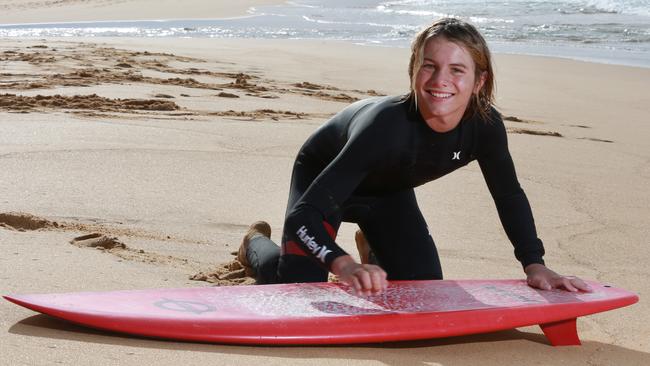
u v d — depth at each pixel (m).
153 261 3.68
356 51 15.90
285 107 8.63
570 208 5.43
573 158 7.13
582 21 21.05
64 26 21.78
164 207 4.67
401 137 2.82
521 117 9.58
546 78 12.78
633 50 16.08
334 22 22.97
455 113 2.80
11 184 4.86
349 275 2.50
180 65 12.25
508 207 3.10
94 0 29.83
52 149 5.75
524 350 2.85
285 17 24.50
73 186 4.91
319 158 3.27
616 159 7.20
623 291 3.02
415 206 3.40
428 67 2.73
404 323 2.68
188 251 3.96
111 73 10.38
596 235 4.82
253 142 6.55
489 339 2.94
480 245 4.42
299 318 2.66
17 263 3.35
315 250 2.64
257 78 11.31
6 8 27.47
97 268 3.41
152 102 8.07
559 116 9.73
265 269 3.31
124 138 6.30
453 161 2.97
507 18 22.20
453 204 5.28
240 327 2.60
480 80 2.84
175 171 5.46
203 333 2.57
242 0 29.95
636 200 5.74
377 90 10.95
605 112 10.11
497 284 3.09
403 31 20.59
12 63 11.07
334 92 10.42
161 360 2.44
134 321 2.57
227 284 3.42
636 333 3.16
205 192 5.05
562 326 2.91
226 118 7.63
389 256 3.33
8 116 6.93
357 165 2.81
